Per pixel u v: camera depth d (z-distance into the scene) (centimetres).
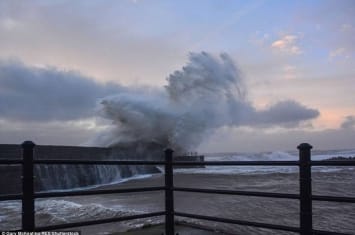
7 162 343
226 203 1642
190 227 512
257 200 1709
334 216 1338
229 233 483
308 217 364
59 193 377
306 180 366
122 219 433
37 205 1738
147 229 504
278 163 383
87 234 873
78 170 3169
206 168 5197
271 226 389
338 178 3128
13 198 348
